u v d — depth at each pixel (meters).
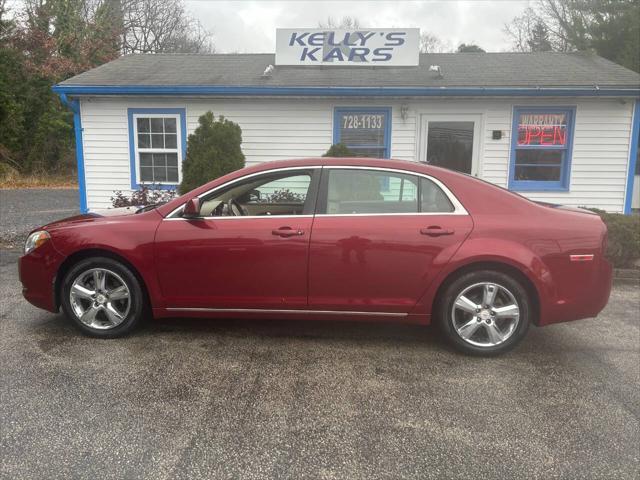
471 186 4.02
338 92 9.02
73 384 3.42
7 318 4.76
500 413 3.12
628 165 9.35
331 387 3.45
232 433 2.86
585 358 4.01
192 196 4.18
